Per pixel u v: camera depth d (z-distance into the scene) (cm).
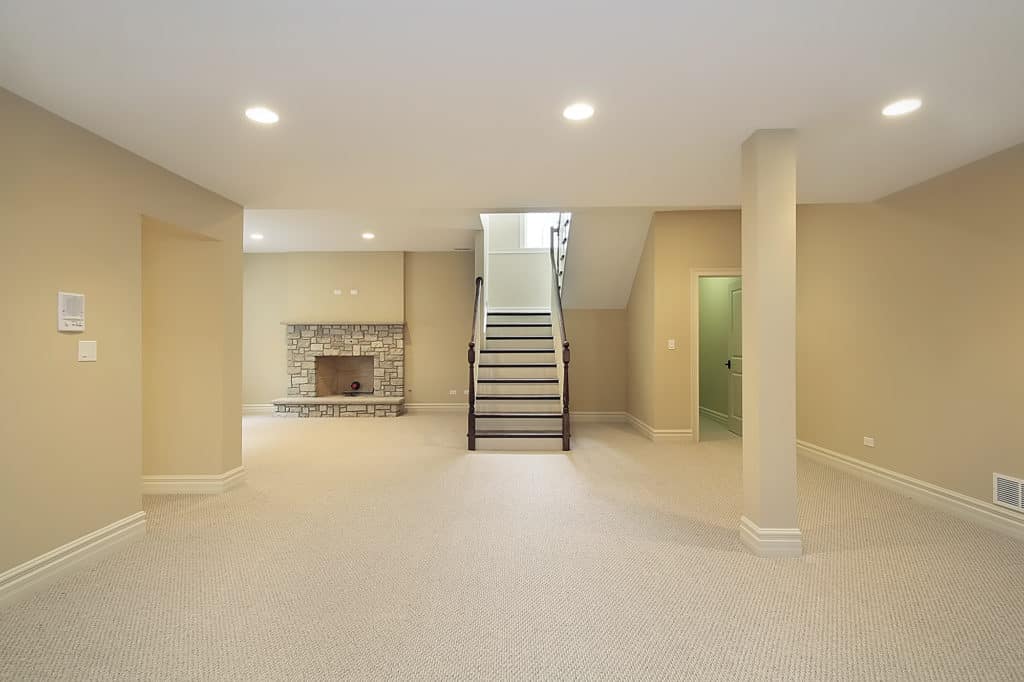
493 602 255
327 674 200
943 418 387
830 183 405
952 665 206
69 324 291
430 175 390
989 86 251
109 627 234
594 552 315
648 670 203
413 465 536
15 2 182
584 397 819
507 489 449
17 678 199
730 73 239
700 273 647
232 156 345
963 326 370
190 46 214
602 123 295
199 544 329
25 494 267
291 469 520
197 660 209
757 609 249
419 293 936
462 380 934
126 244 333
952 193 377
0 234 255
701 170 381
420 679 197
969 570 289
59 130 284
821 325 529
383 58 224
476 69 234
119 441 325
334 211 650
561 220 798
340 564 299
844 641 222
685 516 380
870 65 231
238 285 461
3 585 254
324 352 926
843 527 354
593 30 204
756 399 312
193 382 438
